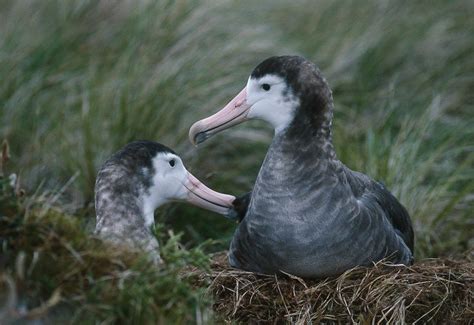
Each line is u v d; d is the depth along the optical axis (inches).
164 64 553.6
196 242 493.0
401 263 408.2
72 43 577.0
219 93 547.2
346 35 617.6
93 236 325.7
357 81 596.1
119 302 304.2
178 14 580.4
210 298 347.3
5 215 312.7
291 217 383.6
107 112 524.4
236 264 407.5
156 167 402.9
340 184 387.5
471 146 543.5
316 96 386.9
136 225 392.2
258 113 395.9
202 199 417.4
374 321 374.0
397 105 580.4
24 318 292.7
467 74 613.6
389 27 626.2
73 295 303.1
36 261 303.9
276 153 389.4
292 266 389.1
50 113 536.1
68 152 508.7
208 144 531.2
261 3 635.5
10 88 544.4
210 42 577.9
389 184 502.0
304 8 639.1
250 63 574.6
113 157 396.5
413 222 491.2
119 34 581.9
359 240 388.2
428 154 533.6
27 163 510.3
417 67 613.0
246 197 425.4
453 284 391.9
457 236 493.7
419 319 379.2
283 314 385.7
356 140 548.7
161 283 313.1
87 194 495.2
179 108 531.8
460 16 641.0
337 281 386.3
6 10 605.9
